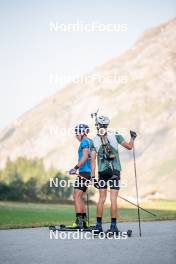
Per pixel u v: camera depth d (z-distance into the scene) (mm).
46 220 15812
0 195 50312
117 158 12023
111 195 11906
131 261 8484
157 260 8508
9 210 19188
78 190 13039
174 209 22266
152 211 19844
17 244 10656
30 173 68188
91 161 12211
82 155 12891
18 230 13234
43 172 68812
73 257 8984
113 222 11828
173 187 133125
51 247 10195
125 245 10242
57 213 18516
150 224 14336
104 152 11953
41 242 10930
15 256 9195
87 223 13445
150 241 10750
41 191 47125
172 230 12789
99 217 11922
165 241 10719
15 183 52094
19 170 68250
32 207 21703
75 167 12961
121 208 21219
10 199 48375
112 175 11891
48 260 8742
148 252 9336
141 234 11977
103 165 11945
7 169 66812
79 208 13016
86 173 12961
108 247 10031
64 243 10734
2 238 11570
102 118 12070
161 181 139000
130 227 13562
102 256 9016
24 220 15742
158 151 158750
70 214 18328
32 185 52562
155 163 154125
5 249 9992
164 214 17781
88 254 9266
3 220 15641
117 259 8688
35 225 14289
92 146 12172
